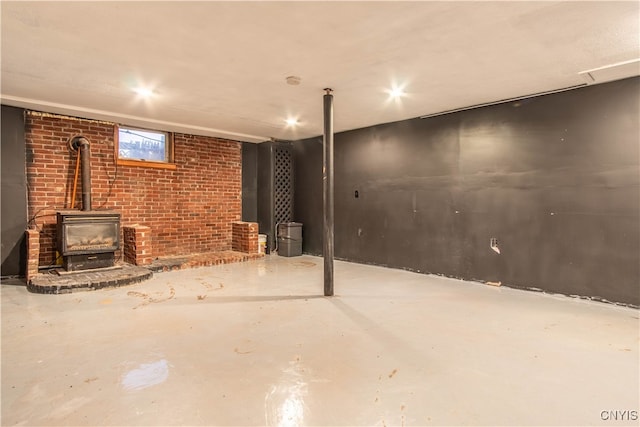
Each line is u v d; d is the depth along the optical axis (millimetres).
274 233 7199
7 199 4629
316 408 1847
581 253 3865
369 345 2639
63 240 4473
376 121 5609
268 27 2588
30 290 4098
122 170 5590
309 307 3572
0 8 2328
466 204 4801
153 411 1812
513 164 4359
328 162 4008
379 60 3174
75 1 2240
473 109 4711
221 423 1721
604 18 2441
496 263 4523
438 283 4660
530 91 4039
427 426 1709
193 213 6453
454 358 2432
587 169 3816
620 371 2262
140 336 2783
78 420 1733
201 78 3646
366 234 6070
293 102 4500
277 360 2387
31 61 3225
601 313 3410
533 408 1859
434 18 2453
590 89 3785
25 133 4742
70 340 2693
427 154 5219
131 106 4699
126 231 5457
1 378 2125
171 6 2307
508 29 2605
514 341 2727
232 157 7004
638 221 3520
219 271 5395
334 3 2266
